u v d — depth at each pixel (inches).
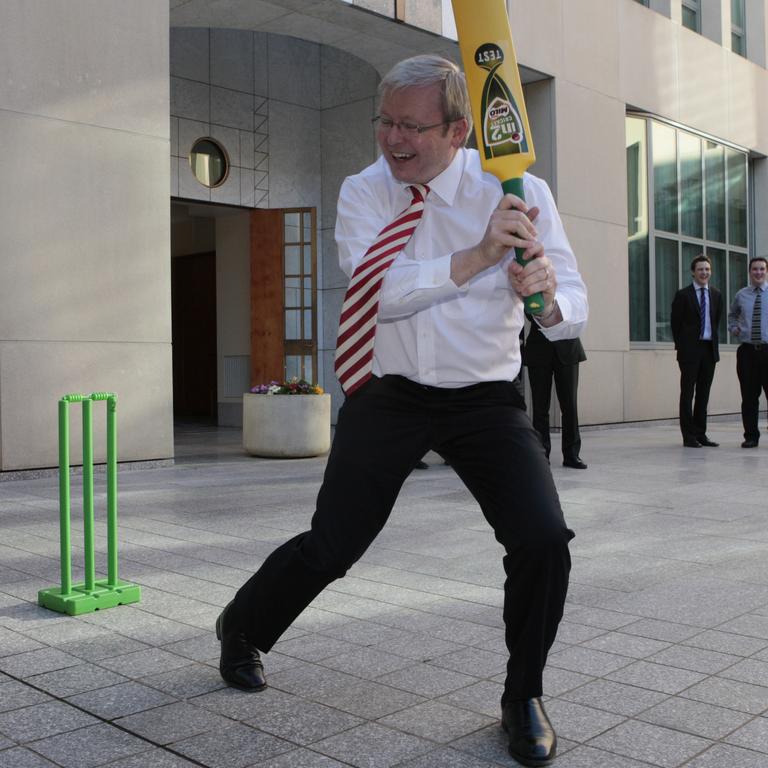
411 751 92.1
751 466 336.8
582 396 505.0
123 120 317.1
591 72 512.1
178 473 313.3
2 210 288.4
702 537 203.2
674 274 587.5
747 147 649.6
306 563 97.0
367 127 527.5
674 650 124.8
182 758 90.7
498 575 166.4
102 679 113.2
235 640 107.7
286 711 102.7
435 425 93.4
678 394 578.9
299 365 530.6
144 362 324.2
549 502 88.0
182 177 486.6
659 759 90.0
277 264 520.4
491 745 93.6
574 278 93.7
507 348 94.2
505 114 84.7
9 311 290.2
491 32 84.1
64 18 302.0
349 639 129.4
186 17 394.6
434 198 92.5
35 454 297.0
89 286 308.8
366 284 88.6
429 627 135.1
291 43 533.0
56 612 143.1
